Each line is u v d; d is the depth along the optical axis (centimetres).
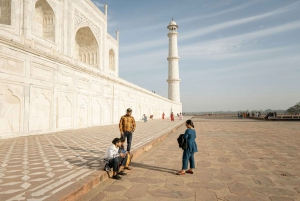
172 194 351
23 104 1020
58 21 1723
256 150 766
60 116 1298
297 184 405
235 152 729
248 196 346
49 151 641
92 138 972
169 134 1346
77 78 1477
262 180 427
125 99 2416
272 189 378
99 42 2466
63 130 1321
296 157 648
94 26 2338
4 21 1337
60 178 375
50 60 1202
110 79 1997
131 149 697
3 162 494
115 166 427
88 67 1648
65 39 1794
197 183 408
